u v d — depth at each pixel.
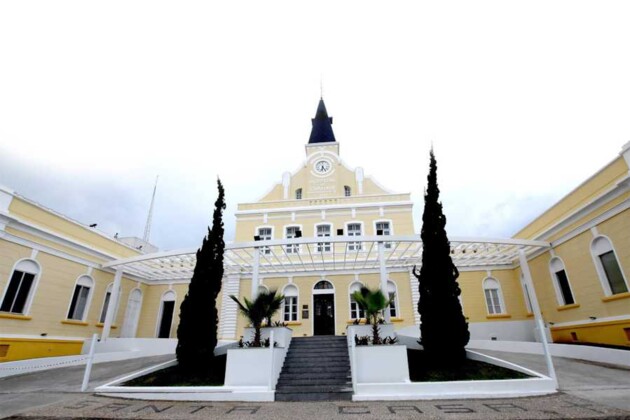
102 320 19.05
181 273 21.09
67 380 11.85
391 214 21.98
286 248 20.88
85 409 8.16
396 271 20.03
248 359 10.35
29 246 15.12
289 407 8.47
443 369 10.73
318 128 33.12
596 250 14.05
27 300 14.95
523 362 12.29
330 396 9.41
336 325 19.14
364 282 19.95
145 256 16.92
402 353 10.02
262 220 22.91
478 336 18.73
